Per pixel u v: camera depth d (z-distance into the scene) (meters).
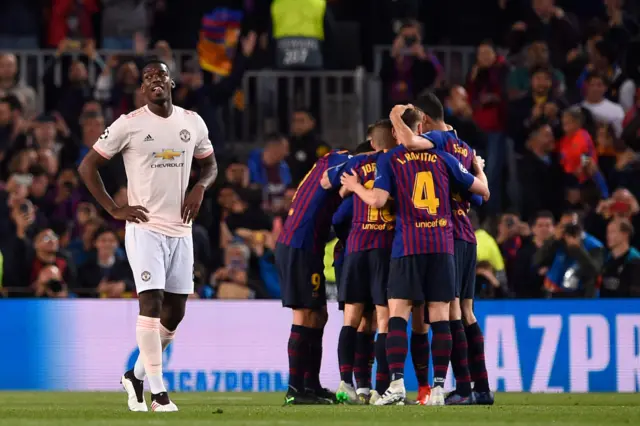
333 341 45.25
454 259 31.12
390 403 30.39
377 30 65.38
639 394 42.31
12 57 61.19
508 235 50.75
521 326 45.28
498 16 68.56
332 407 28.83
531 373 45.19
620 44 62.88
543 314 45.34
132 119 27.11
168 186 27.25
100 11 67.75
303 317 32.28
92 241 49.84
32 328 45.56
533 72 59.53
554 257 47.94
